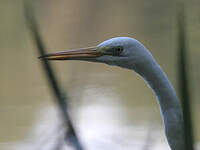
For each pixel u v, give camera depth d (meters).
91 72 14.53
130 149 8.75
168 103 4.80
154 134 9.85
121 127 10.45
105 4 20.59
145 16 19.98
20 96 13.65
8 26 19.47
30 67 16.20
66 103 4.03
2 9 21.05
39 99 13.35
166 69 14.83
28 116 11.84
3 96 13.73
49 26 18.41
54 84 3.97
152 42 17.30
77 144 3.97
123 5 20.95
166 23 18.91
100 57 5.13
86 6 19.67
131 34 18.41
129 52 4.93
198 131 9.41
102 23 19.19
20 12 20.41
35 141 9.49
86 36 18.11
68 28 18.12
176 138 4.80
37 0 19.97
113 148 9.05
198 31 16.48
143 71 4.89
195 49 15.02
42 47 4.00
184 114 2.56
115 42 5.02
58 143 4.09
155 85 4.84
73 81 6.18
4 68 16.16
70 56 5.26
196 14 17.78
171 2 20.69
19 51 17.52
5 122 11.55
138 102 12.47
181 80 2.49
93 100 12.28
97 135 9.80
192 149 2.63
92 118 11.01
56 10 19.42
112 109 11.91
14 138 10.35
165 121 4.84
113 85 13.59
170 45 16.89
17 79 15.23
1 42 18.48
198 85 12.13
